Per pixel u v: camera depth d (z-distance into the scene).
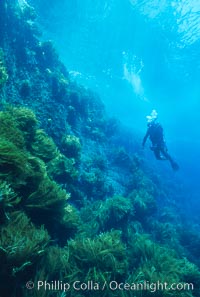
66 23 25.33
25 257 3.80
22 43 12.78
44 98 11.96
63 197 5.48
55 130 10.91
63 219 6.23
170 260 7.75
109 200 10.00
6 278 3.75
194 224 19.31
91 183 11.16
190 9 25.36
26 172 4.46
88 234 7.17
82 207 9.70
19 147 5.23
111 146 16.80
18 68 11.92
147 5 26.08
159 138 11.10
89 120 15.53
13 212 4.33
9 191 4.04
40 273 4.29
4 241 3.69
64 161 8.97
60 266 4.94
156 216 16.20
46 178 5.57
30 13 14.27
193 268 8.21
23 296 3.89
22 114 6.66
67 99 13.83
